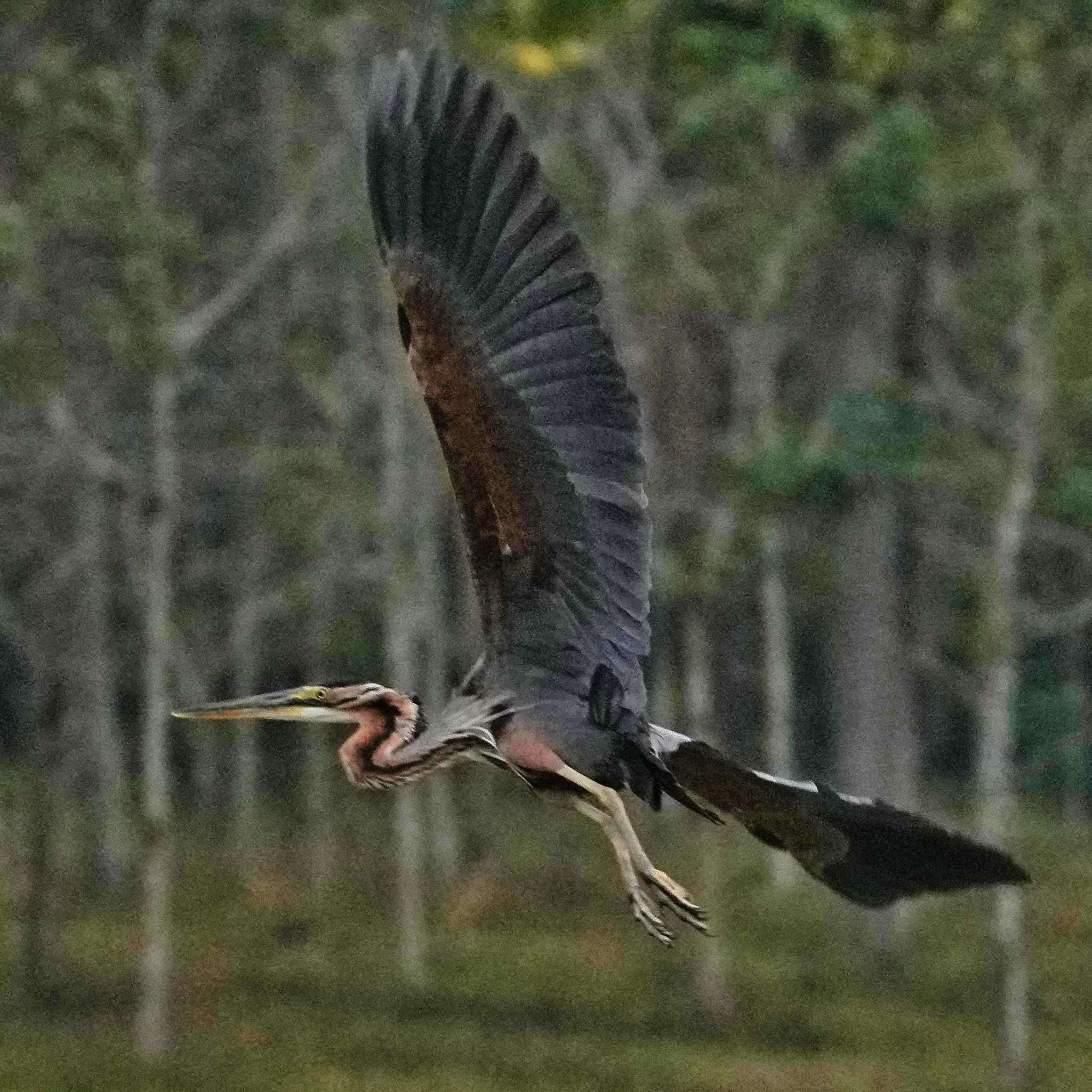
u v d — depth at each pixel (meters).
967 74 25.42
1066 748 41.69
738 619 41.50
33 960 28.19
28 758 39.44
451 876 37.81
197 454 31.70
